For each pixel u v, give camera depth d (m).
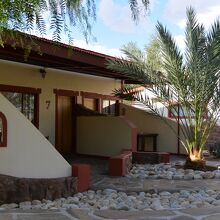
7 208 6.00
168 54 10.36
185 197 7.51
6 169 6.86
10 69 11.65
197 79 10.24
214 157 14.60
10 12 2.95
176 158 14.16
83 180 7.93
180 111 11.81
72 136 14.21
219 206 5.94
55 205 6.66
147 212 5.31
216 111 10.69
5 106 6.86
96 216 5.07
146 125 16.36
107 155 13.36
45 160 7.41
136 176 9.74
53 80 13.33
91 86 15.30
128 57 11.03
